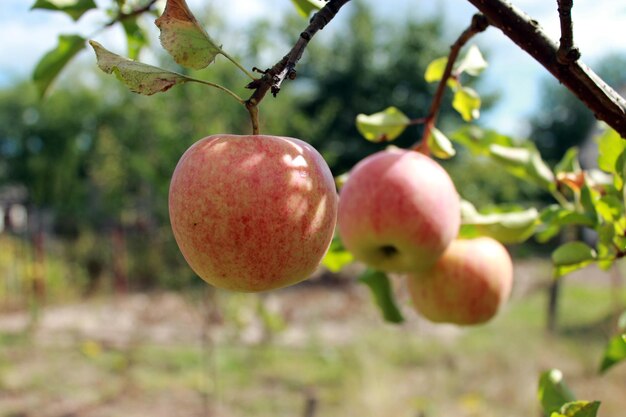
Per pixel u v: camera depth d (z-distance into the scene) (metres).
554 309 2.21
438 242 0.48
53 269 3.25
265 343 2.11
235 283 0.37
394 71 5.89
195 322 2.62
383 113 0.52
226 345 2.21
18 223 3.93
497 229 0.51
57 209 4.56
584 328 2.31
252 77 0.34
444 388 1.75
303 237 0.37
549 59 0.35
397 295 2.37
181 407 1.70
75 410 1.67
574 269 0.45
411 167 0.48
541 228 0.53
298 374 1.95
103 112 5.50
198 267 0.38
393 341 2.21
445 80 0.49
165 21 0.34
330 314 2.88
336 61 5.89
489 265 0.52
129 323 2.68
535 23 0.36
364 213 0.48
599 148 0.43
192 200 0.36
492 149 0.57
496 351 2.04
